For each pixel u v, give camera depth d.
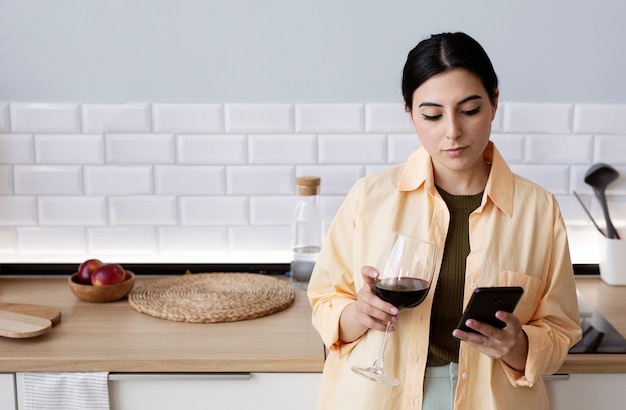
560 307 1.69
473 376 1.63
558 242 1.68
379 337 1.66
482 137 1.55
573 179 2.54
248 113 2.50
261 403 1.98
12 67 2.47
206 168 2.53
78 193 2.55
